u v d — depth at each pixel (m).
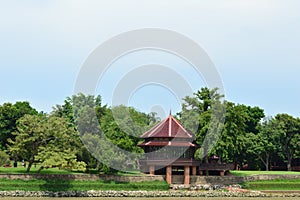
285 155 147.50
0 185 97.69
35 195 97.12
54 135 102.94
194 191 103.69
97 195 99.25
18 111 131.62
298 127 143.12
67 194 98.44
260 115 160.88
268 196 103.38
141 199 94.62
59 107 136.00
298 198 100.75
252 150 144.00
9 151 111.44
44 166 100.31
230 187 109.12
